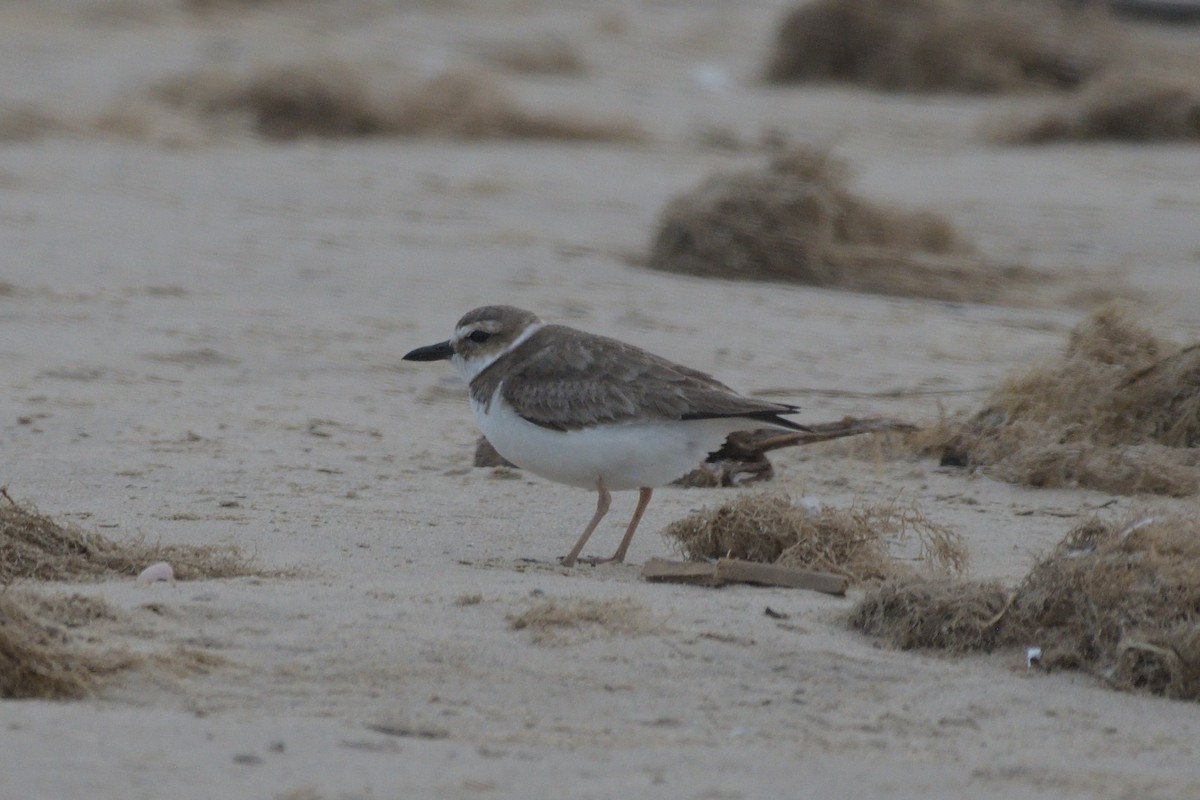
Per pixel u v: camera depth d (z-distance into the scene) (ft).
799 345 52.06
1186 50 124.06
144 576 27.32
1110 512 36.22
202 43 125.49
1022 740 21.86
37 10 136.26
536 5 147.33
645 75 122.11
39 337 49.29
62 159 81.66
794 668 24.11
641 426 30.35
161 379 45.60
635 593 27.71
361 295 56.90
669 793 19.02
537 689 22.74
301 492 35.76
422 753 19.97
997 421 41.68
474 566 30.07
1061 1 128.06
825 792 19.43
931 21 120.06
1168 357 42.65
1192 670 23.89
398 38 131.23
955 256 66.80
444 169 84.79
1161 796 19.86
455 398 45.52
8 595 23.93
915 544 33.14
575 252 65.62
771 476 38.68
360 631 24.47
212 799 17.97
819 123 104.12
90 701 21.53
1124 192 82.12
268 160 85.05
